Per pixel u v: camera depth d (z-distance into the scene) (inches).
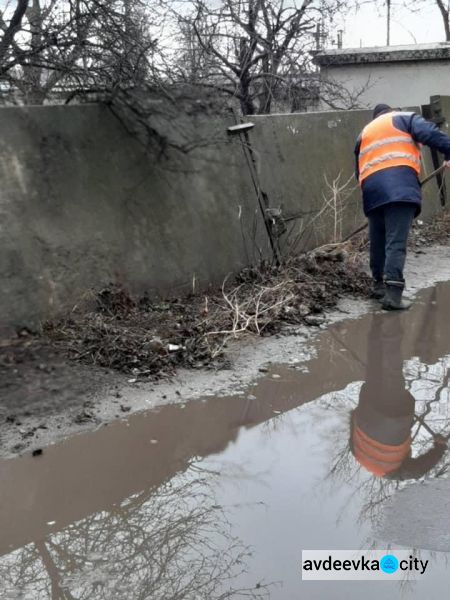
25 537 120.6
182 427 159.8
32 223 197.5
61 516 126.5
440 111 416.5
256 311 221.1
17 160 197.5
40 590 107.6
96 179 216.5
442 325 236.5
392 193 241.6
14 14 228.2
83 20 229.1
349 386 186.1
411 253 339.9
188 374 187.9
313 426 163.0
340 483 137.6
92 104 220.7
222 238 253.4
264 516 126.5
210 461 146.0
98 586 108.7
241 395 177.9
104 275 212.2
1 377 172.1
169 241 233.9
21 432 152.4
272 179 285.9
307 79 408.2
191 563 113.8
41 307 195.2
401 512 127.0
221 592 106.9
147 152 233.6
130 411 165.6
